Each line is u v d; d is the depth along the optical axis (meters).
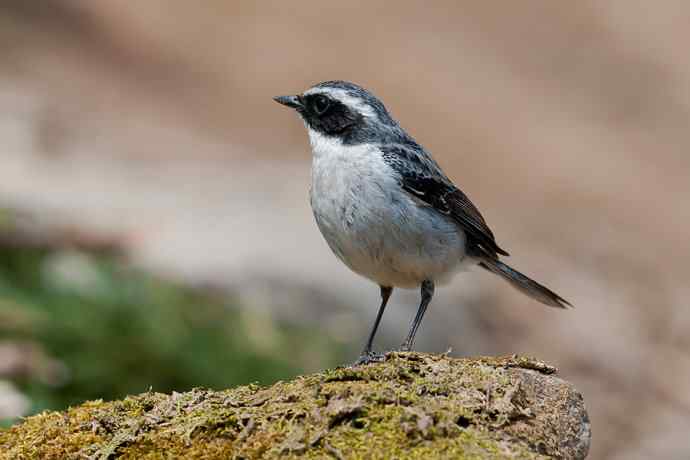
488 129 26.23
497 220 21.42
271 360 12.30
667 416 14.84
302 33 29.41
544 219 22.17
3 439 6.27
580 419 6.21
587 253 20.44
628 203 23.78
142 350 11.24
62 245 13.55
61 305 11.57
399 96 26.95
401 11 31.59
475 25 31.50
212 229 15.71
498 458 5.36
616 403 14.97
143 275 12.88
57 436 6.20
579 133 26.88
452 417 5.68
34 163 18.03
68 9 26.92
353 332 13.73
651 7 33.31
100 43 26.30
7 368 9.84
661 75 30.33
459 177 23.77
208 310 12.80
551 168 24.91
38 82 22.55
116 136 20.95
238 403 6.13
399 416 5.61
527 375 6.27
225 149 22.23
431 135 25.45
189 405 6.25
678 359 16.66
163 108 24.17
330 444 5.48
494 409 5.88
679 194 24.66
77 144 19.73
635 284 19.39
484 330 15.82
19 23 25.41
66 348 10.79
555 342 16.25
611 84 29.70
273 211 17.12
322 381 6.11
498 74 29.27
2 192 15.33
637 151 26.38
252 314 13.02
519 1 32.66
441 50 29.78
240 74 27.16
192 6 29.47
